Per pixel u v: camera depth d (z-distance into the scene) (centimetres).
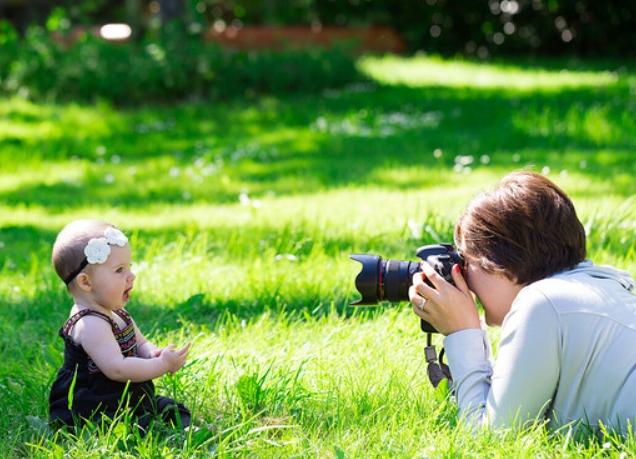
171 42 1427
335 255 505
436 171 797
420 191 703
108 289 287
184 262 497
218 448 263
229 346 362
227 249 530
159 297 450
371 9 2175
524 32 2212
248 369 317
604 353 254
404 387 310
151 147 1052
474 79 1655
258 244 542
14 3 2192
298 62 1508
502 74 1748
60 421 290
